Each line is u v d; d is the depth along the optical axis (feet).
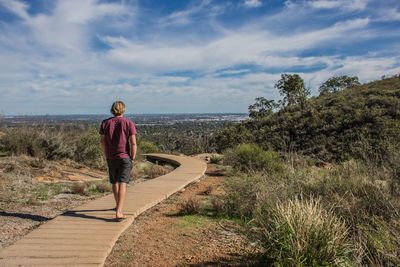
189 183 30.60
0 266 8.86
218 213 17.21
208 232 13.91
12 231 12.44
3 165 27.30
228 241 12.58
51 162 33.40
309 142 68.28
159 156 63.00
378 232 10.00
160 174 36.81
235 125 134.31
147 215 17.40
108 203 17.83
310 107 103.60
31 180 24.20
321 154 28.32
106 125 13.71
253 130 102.42
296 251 8.81
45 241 11.08
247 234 12.63
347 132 68.28
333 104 101.04
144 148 81.92
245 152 35.35
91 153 39.70
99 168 38.32
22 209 16.26
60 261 9.36
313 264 8.55
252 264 9.90
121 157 13.46
